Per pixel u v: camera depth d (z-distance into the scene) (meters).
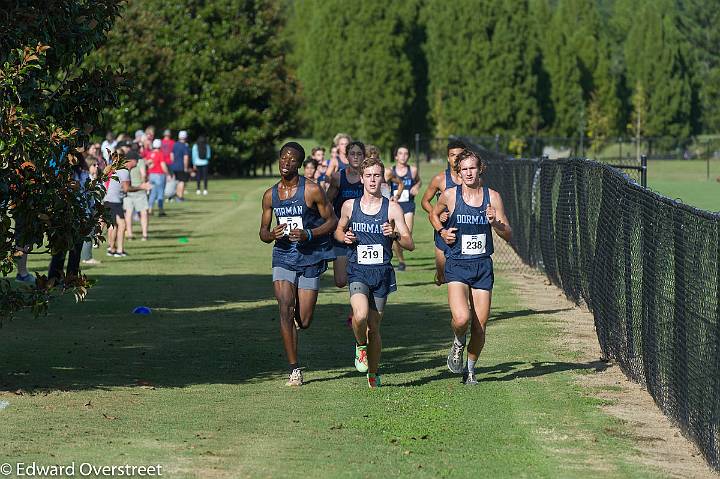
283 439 25.50
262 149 193.25
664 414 28.36
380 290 31.36
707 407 23.88
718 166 180.75
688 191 130.00
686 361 25.86
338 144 52.81
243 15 187.50
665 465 23.72
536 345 38.66
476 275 31.72
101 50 153.12
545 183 58.03
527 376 33.44
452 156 39.53
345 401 29.84
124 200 79.50
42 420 26.98
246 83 184.62
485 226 31.61
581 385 32.06
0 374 32.81
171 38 182.75
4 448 24.20
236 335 40.59
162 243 77.31
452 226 31.69
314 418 27.72
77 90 31.36
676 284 26.84
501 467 23.23
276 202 31.72
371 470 22.83
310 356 36.78
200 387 31.56
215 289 53.44
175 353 37.00
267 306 48.00
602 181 39.66
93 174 61.62
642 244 31.31
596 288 38.75
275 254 32.19
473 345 31.98
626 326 33.38
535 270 61.62
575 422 27.52
